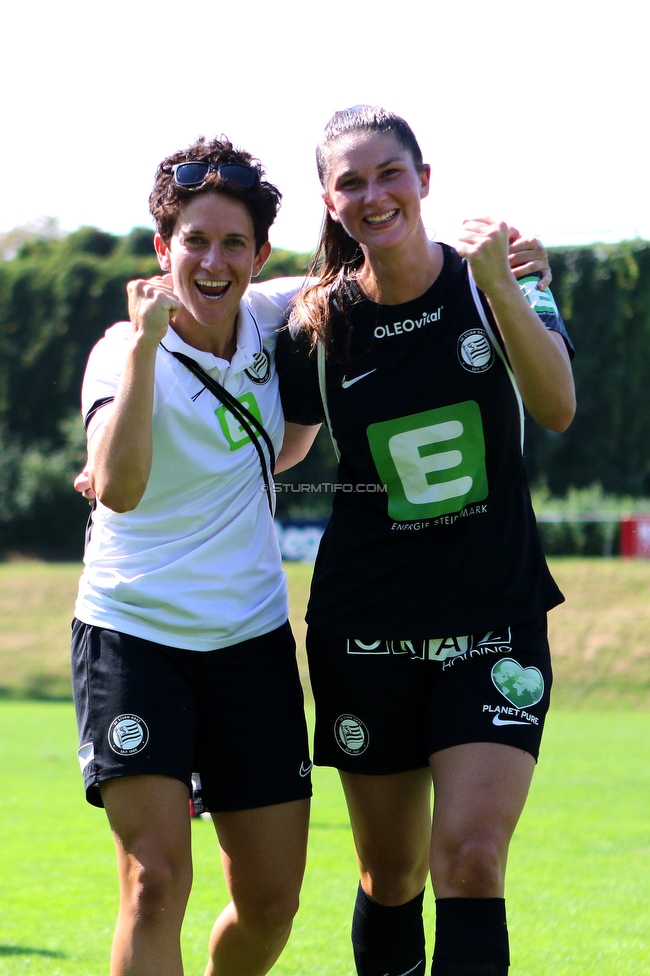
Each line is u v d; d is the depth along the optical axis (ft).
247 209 25.71
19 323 335.88
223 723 26.11
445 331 25.66
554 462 278.46
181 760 24.44
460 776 23.94
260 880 26.53
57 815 67.41
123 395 23.82
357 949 28.66
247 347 26.35
